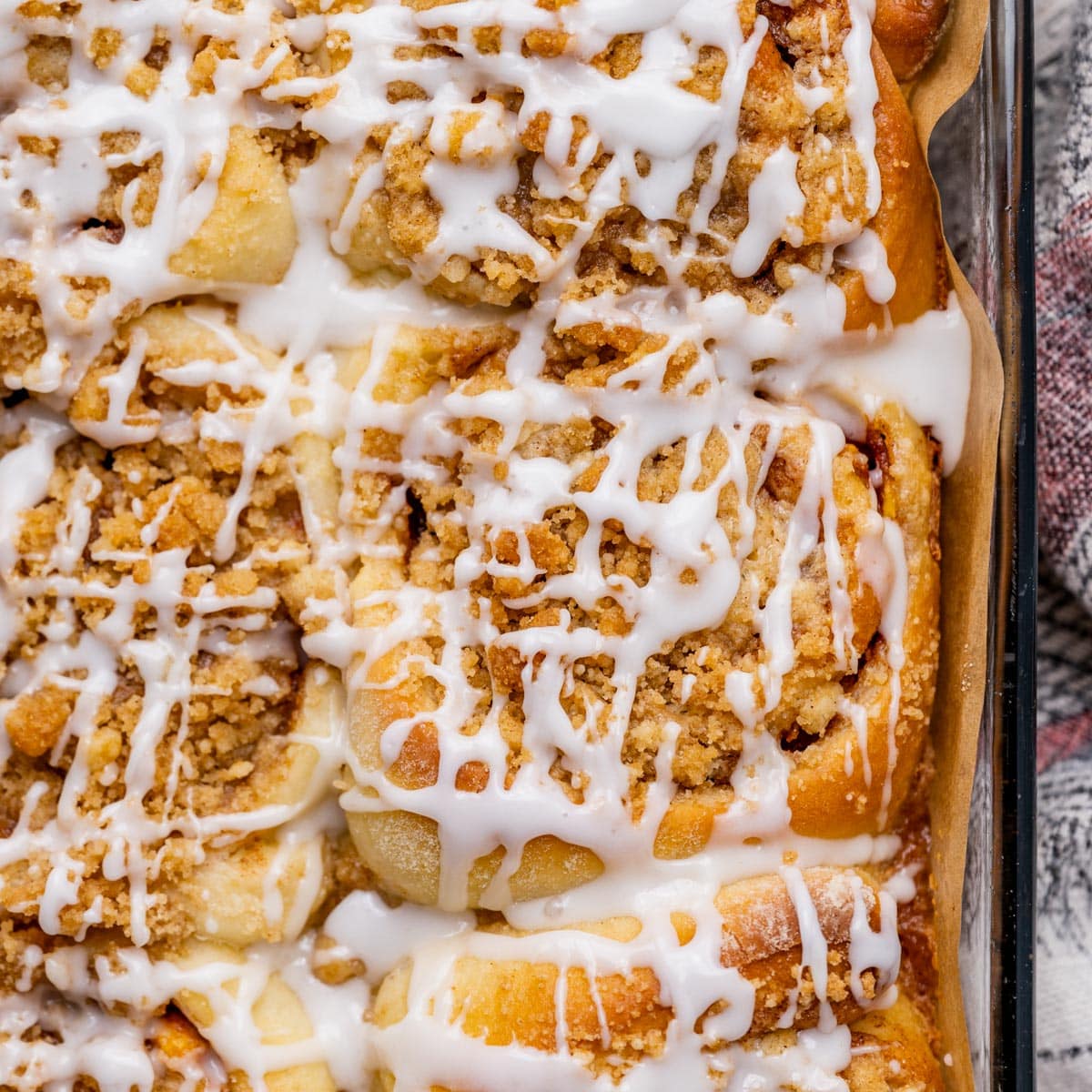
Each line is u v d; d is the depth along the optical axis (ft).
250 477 1.54
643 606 1.52
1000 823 1.57
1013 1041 1.57
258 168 1.53
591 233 1.52
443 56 1.52
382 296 1.56
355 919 1.56
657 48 1.51
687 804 1.53
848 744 1.54
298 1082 1.54
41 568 1.53
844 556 1.54
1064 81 1.73
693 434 1.53
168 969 1.54
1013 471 1.57
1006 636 1.57
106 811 1.53
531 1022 1.51
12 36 1.52
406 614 1.54
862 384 1.55
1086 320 1.71
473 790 1.51
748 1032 1.52
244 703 1.55
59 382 1.53
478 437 1.54
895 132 1.53
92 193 1.53
